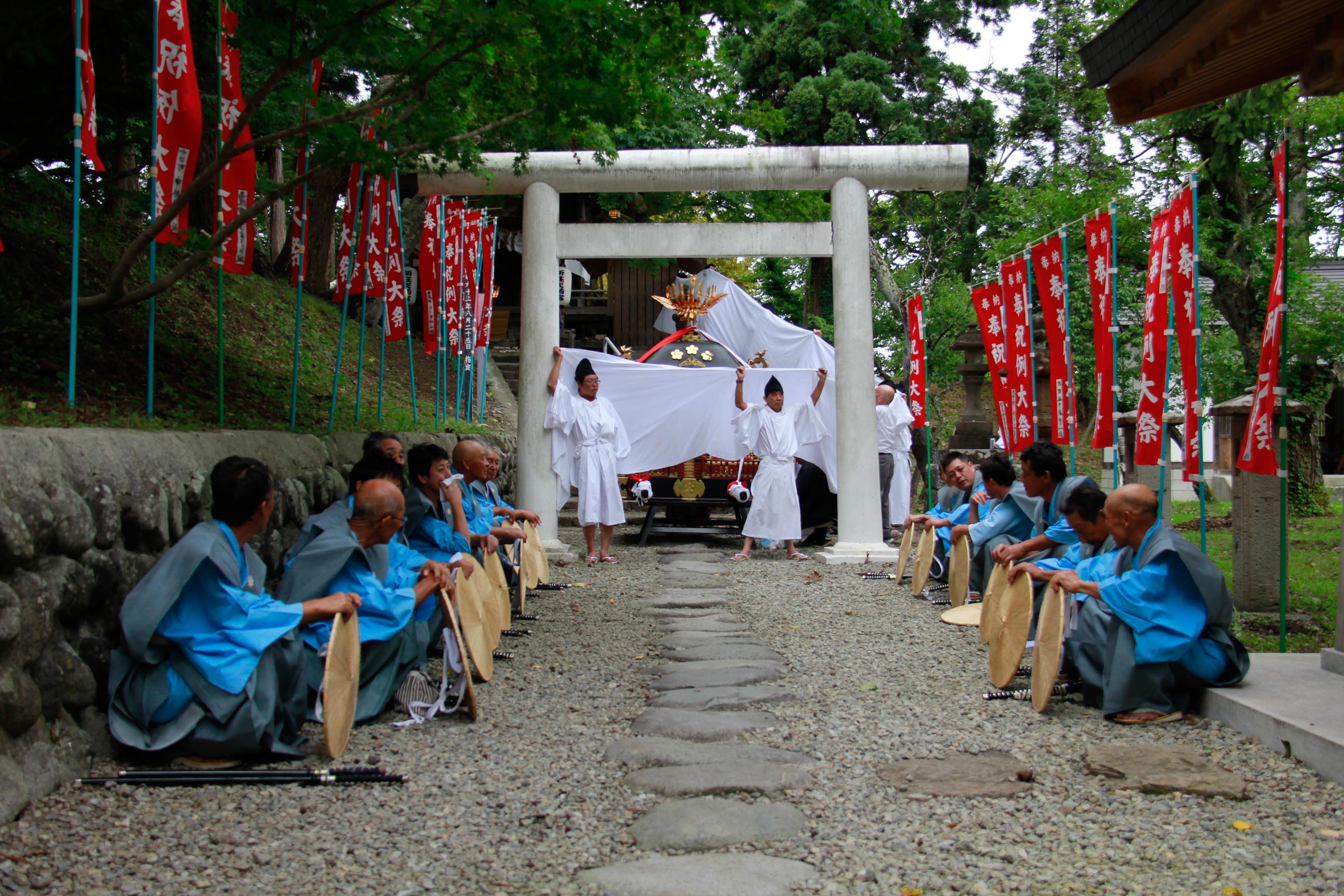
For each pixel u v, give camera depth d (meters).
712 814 3.64
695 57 7.02
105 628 4.36
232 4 5.73
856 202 10.96
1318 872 3.20
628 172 10.90
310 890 3.10
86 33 5.54
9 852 3.29
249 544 5.92
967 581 7.94
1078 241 13.07
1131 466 10.08
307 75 7.35
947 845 3.39
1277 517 8.10
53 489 4.01
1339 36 4.64
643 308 23.42
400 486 6.02
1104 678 4.94
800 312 29.11
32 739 3.79
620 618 7.71
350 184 9.28
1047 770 4.14
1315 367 13.47
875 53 22.53
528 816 3.70
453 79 6.60
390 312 10.16
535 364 11.05
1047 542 6.46
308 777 4.04
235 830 3.55
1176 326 6.60
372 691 4.95
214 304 12.62
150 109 8.06
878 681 5.71
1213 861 3.28
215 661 4.14
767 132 20.58
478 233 13.89
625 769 4.22
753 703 5.23
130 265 6.12
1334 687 4.89
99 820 3.62
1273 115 10.17
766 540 12.28
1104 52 5.59
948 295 18.95
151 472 4.83
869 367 11.03
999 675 5.45
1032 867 3.25
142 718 4.14
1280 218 5.80
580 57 6.05
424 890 3.10
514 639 6.87
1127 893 3.06
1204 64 5.13
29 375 6.08
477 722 4.93
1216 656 4.87
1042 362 14.89
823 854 3.35
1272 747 4.39
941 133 22.98
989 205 23.08
